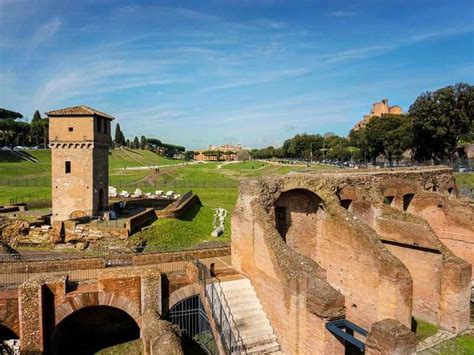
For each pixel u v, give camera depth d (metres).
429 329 21.52
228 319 18.34
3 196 56.78
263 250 19.70
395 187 27.69
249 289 20.77
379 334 13.34
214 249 25.97
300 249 23.97
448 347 19.58
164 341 14.87
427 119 57.28
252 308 19.55
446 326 21.28
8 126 119.94
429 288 22.27
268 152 173.25
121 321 22.94
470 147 68.44
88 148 43.56
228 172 100.00
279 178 22.33
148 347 16.12
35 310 17.77
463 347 19.56
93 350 20.88
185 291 20.50
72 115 43.34
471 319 22.73
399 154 74.50
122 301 19.39
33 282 18.06
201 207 57.16
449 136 58.12
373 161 84.06
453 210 26.98
